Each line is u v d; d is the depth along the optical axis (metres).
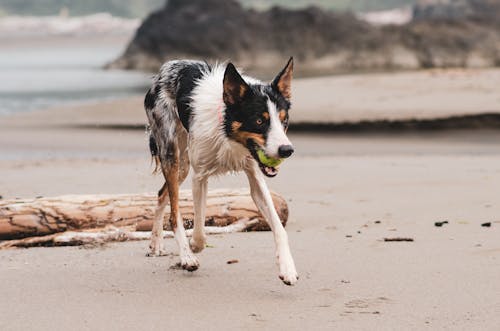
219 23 42.59
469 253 6.68
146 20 45.03
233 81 5.90
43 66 48.47
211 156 6.30
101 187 10.44
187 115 6.48
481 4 64.31
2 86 32.00
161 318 5.16
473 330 4.84
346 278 6.05
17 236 7.36
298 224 8.20
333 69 39.03
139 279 6.12
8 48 89.88
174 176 6.71
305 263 6.53
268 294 5.68
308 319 5.09
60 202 7.51
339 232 7.71
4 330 4.96
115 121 18.81
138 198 7.72
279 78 6.06
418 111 18.62
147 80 34.72
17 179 11.31
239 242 7.31
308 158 13.59
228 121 6.03
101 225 7.49
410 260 6.51
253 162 6.18
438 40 40.28
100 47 92.56
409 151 14.59
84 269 6.44
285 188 10.36
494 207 8.71
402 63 39.41
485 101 19.53
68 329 4.96
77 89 30.47
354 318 5.09
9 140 16.45
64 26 199.25
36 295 5.69
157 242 6.98
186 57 42.38
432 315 5.12
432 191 9.88
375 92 21.81
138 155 14.55
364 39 40.72
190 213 7.75
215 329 4.93
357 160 13.16
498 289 5.64
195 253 6.63
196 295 5.68
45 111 20.62
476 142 15.49
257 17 43.12
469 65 39.16
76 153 14.89
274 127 5.84
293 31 41.75
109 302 5.52
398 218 8.34
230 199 7.85
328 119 18.14
